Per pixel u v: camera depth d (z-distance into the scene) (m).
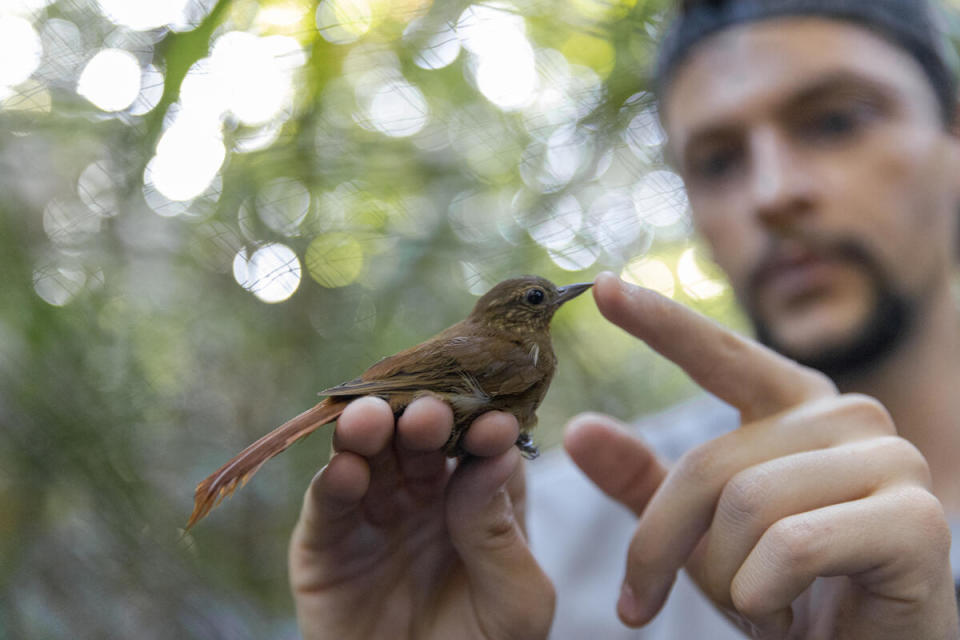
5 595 0.81
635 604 0.65
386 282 0.94
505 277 0.92
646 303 0.64
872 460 0.62
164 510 0.87
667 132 0.86
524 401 0.69
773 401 0.65
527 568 0.65
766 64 0.78
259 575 0.96
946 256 0.79
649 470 0.70
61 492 0.83
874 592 0.61
